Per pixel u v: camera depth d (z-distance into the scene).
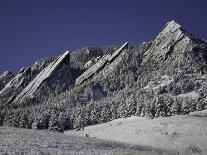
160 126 92.88
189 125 91.12
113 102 160.12
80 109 153.75
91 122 143.25
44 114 139.75
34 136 37.88
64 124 134.12
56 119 128.12
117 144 40.38
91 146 34.03
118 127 105.56
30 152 24.36
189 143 73.56
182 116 106.81
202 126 89.38
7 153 22.89
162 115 124.00
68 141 36.06
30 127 141.25
